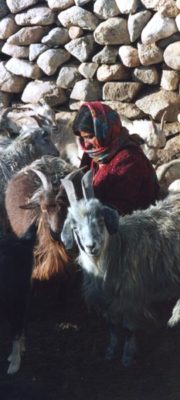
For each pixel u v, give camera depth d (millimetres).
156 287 4145
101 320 4566
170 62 5980
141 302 4133
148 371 4156
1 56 6730
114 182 4387
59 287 4598
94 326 4527
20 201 4688
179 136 5934
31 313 4648
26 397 4031
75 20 6227
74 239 4121
